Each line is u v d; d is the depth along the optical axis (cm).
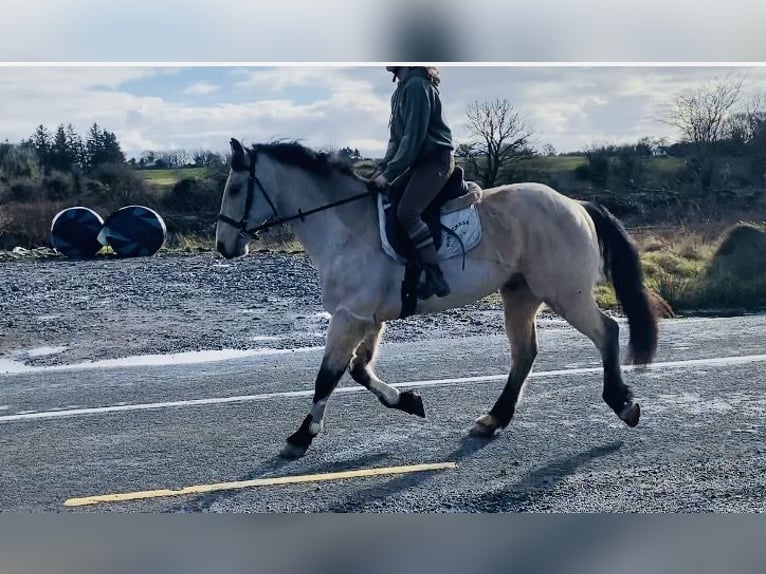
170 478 514
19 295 1255
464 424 614
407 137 527
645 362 591
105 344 936
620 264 596
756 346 858
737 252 1373
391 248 545
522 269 578
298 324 1033
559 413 636
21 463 547
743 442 557
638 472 507
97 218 1730
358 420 630
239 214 562
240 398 697
